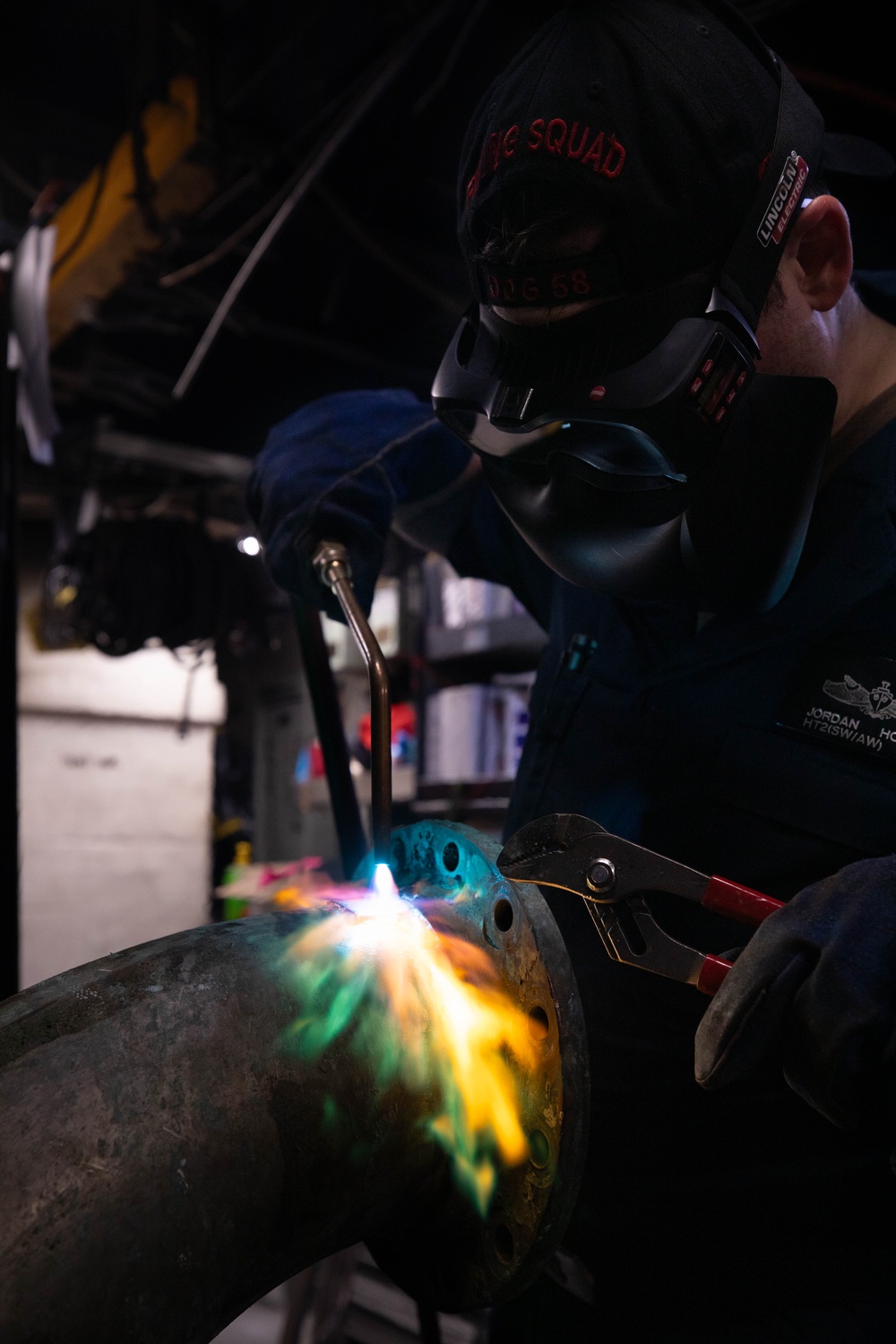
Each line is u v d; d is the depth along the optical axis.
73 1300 0.41
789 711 0.64
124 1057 0.46
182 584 3.45
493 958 0.60
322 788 3.54
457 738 2.43
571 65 0.57
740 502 0.60
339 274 2.36
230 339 2.96
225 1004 0.49
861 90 1.48
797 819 0.63
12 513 1.74
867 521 0.65
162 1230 0.44
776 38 1.65
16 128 2.58
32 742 3.91
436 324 2.66
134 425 3.26
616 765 0.73
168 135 2.07
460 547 1.00
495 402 0.60
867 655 0.63
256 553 2.97
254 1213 0.47
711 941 0.65
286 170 2.19
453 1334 1.82
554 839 0.57
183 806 4.14
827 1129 0.63
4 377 1.83
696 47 0.57
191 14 1.93
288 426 0.94
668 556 0.62
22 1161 0.42
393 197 2.21
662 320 0.57
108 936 3.97
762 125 0.58
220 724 4.30
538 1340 0.80
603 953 0.72
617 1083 0.70
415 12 1.67
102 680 4.00
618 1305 0.71
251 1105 0.48
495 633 2.37
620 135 0.55
